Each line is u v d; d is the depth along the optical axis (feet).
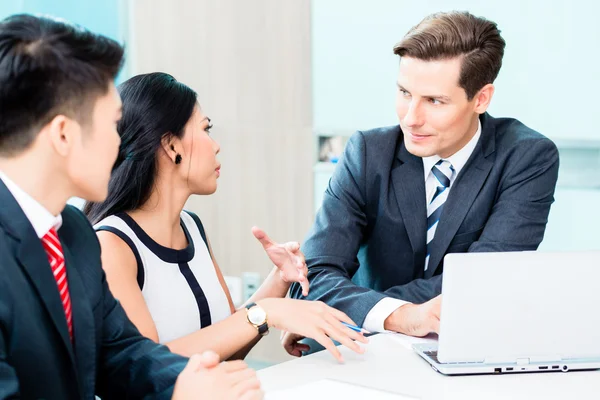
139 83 5.41
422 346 5.35
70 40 3.63
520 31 10.27
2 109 3.55
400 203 6.84
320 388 4.67
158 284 5.47
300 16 11.43
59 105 3.60
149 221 5.52
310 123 11.63
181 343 5.14
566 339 4.94
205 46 12.05
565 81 10.13
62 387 3.81
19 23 3.57
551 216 10.56
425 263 6.96
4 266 3.55
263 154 11.96
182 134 5.45
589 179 10.26
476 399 4.55
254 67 11.81
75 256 4.11
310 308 5.33
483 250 6.55
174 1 12.11
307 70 11.52
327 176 11.59
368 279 7.20
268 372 4.97
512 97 10.48
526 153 6.70
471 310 4.83
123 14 12.40
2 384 3.39
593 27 9.85
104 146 3.80
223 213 12.38
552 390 4.69
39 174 3.68
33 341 3.63
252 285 12.34
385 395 4.54
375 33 11.04
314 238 6.91
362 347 5.47
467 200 6.72
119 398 4.34
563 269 4.83
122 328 4.39
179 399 4.01
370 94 11.21
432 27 6.08
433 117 6.19
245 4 11.69
